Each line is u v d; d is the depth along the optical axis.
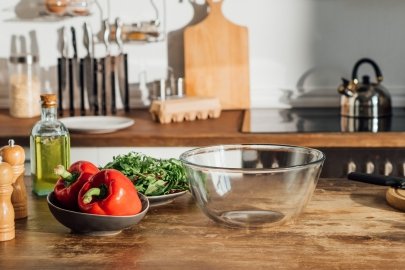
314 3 3.49
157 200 1.67
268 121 3.18
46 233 1.51
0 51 3.60
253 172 1.49
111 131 2.96
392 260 1.33
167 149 2.91
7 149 1.58
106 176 1.46
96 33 3.57
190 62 3.50
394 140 2.83
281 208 1.50
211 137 2.88
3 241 1.46
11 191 1.47
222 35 3.50
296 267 1.29
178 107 3.19
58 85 3.50
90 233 1.49
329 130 2.91
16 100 3.34
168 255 1.37
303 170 1.49
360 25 3.49
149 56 3.57
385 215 1.60
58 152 1.79
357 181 1.90
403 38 3.49
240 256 1.35
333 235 1.47
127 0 3.53
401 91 3.52
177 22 3.54
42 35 3.58
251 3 3.50
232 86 3.52
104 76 3.40
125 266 1.31
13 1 3.56
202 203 1.52
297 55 3.54
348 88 3.21
